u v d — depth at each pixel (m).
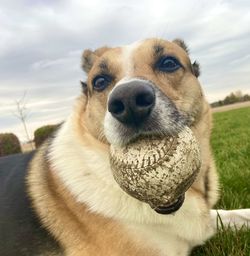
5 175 0.30
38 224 0.26
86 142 0.25
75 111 0.27
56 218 0.25
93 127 0.24
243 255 0.25
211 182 0.26
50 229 0.25
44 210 0.26
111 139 0.20
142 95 0.19
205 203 0.25
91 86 0.25
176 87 0.24
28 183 0.27
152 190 0.18
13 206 0.27
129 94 0.19
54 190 0.26
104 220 0.23
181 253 0.24
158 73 0.24
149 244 0.23
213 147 0.70
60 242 0.25
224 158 0.54
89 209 0.24
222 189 0.37
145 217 0.22
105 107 0.24
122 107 0.19
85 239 0.24
